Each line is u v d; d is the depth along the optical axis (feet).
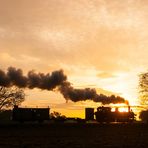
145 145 82.74
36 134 111.14
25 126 142.61
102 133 115.85
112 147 78.89
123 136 105.19
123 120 191.42
